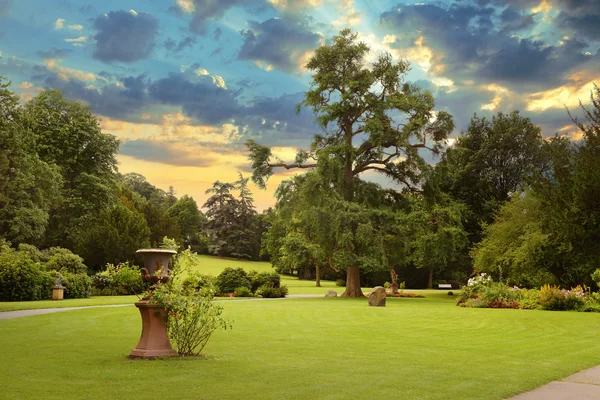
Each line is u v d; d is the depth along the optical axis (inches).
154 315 374.9
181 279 423.2
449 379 304.2
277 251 3181.6
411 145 1544.0
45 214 1660.9
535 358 396.5
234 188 4178.2
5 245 1418.6
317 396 255.4
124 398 244.2
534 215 1298.0
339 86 1596.9
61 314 757.3
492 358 391.9
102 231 1905.8
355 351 419.2
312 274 3469.5
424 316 804.6
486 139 1791.3
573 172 1007.6
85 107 2030.0
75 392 255.6
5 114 1336.1
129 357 366.6
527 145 1712.6
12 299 1095.6
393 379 300.8
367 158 1635.1
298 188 1611.7
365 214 1450.5
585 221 949.2
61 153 1897.1
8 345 432.5
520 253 1224.8
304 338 504.7
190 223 4013.3
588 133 983.0
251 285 1670.8
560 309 966.4
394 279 1804.9
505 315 831.7
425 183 1596.9
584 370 351.9
